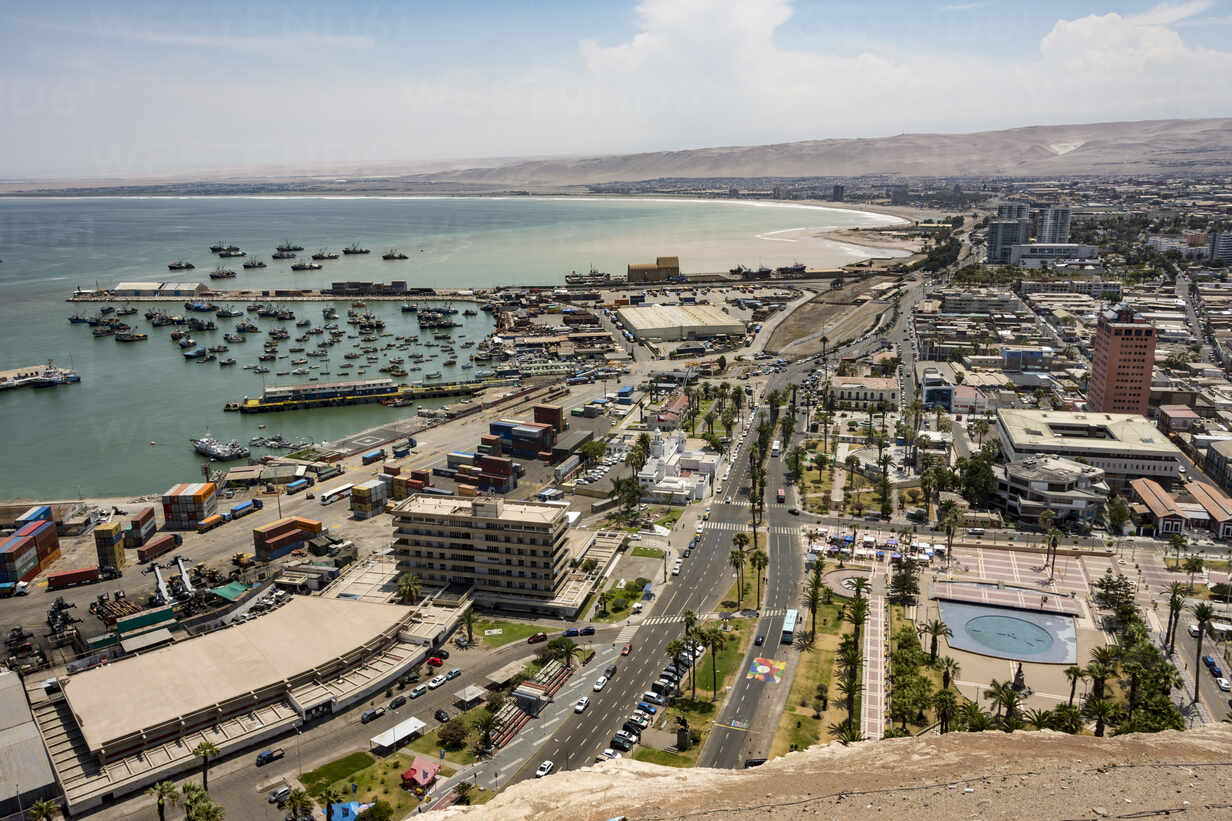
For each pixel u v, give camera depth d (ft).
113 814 580.71
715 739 651.25
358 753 640.17
